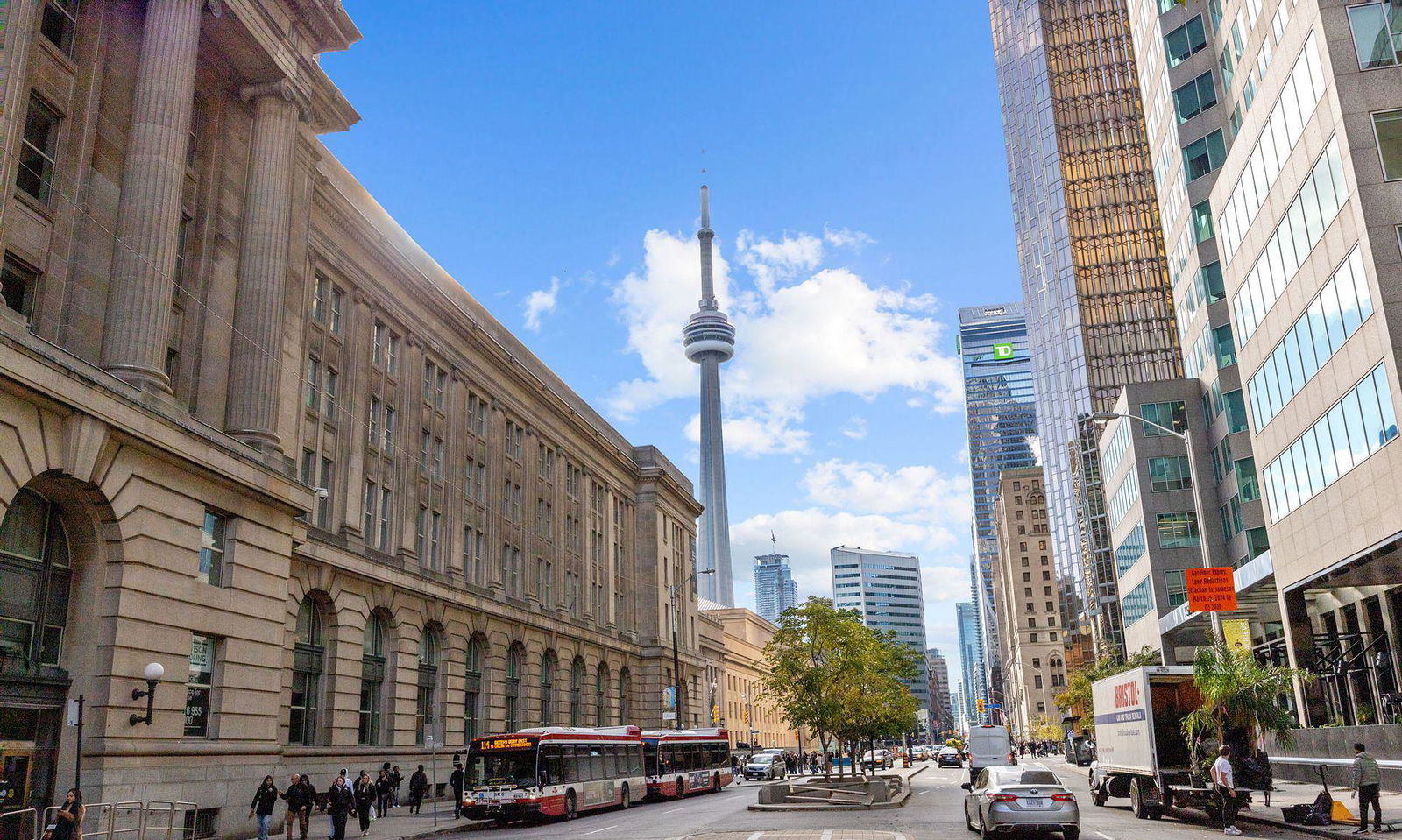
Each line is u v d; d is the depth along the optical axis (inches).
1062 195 5551.2
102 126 1059.9
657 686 3021.7
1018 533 7037.4
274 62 1258.0
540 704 2282.2
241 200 1264.8
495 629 2086.6
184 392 1143.6
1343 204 1336.1
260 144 1272.1
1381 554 1331.2
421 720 1786.4
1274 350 1626.5
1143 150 5487.2
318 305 1596.9
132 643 935.0
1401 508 1236.5
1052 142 5674.2
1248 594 1952.5
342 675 1508.4
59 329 976.3
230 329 1216.8
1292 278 1530.5
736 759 3356.3
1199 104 2372.0
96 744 893.8
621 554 3058.6
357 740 1534.2
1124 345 5226.4
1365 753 855.1
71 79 1024.2
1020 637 6815.9
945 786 2081.7
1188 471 2787.9
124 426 924.6
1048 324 5585.6
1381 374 1264.8
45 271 969.5
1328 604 1791.3
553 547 2527.1
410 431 1843.0
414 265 1867.6
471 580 2062.0
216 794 1029.8
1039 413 5634.8
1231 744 1099.9
